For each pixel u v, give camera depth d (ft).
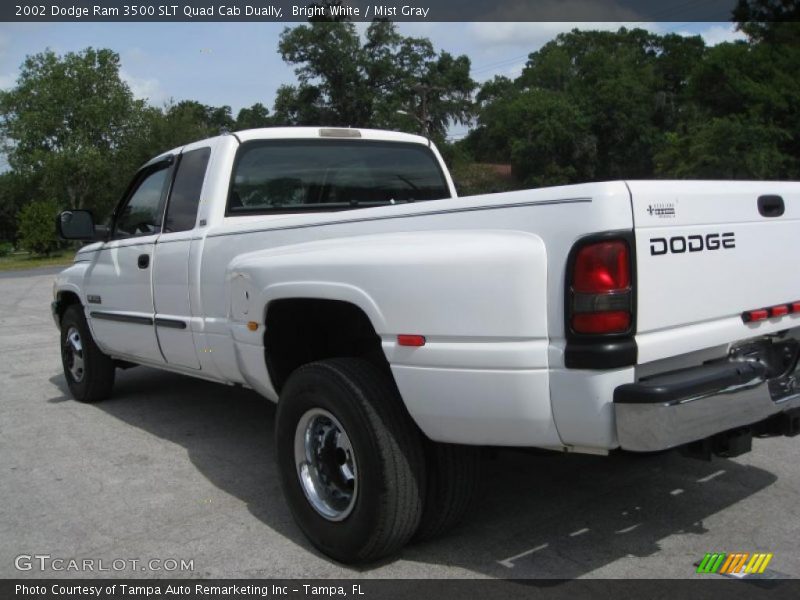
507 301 9.01
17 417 19.85
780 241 10.50
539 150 189.67
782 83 117.29
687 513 12.39
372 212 10.91
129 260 17.08
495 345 9.16
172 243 15.40
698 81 125.08
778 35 126.82
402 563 11.00
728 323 9.75
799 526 11.78
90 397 20.79
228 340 13.69
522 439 9.34
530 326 8.91
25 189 192.13
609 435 8.66
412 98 173.27
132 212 18.01
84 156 164.25
